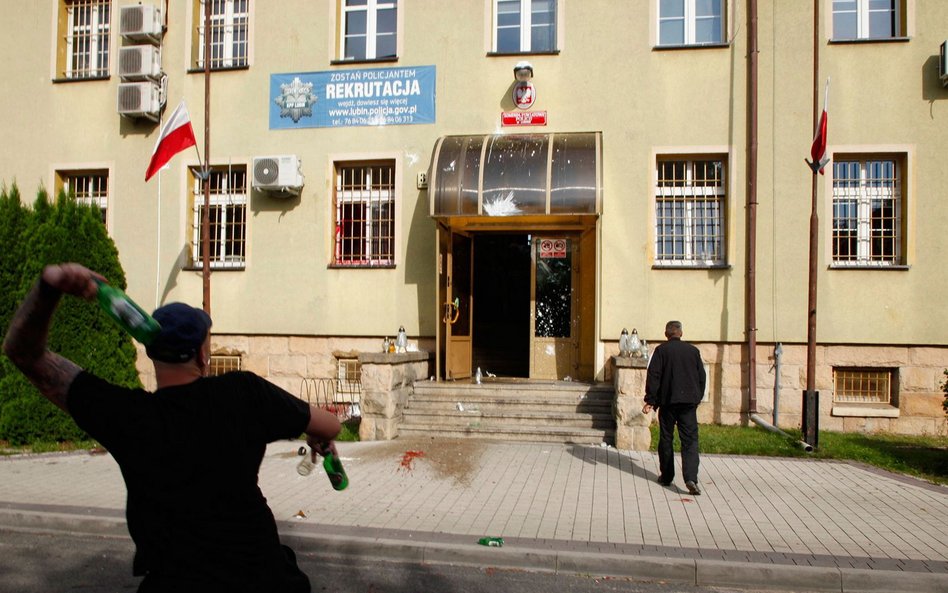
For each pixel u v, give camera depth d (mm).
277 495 7043
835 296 10711
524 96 11422
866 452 9031
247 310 12055
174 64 12398
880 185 10930
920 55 10695
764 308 10867
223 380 2406
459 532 5867
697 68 11164
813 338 9867
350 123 11930
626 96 11297
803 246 10828
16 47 12906
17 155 12812
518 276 14141
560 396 10375
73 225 9977
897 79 10742
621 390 9203
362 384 9781
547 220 11633
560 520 6238
